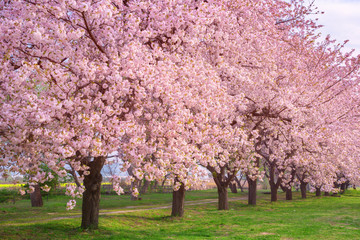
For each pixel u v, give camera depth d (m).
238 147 21.16
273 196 36.97
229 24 16.69
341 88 25.73
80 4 9.47
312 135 17.75
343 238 14.88
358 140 25.39
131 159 10.13
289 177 36.38
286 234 16.05
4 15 11.79
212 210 27.42
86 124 9.41
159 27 12.95
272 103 19.20
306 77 22.34
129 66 10.62
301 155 21.61
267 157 32.84
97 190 15.46
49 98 8.92
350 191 64.38
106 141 10.18
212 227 18.77
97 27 11.12
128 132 10.09
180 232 17.03
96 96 11.08
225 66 15.62
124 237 14.50
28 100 8.88
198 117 11.73
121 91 10.50
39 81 10.27
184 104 12.23
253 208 30.03
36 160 10.98
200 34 13.70
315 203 35.97
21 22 10.11
